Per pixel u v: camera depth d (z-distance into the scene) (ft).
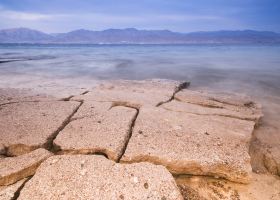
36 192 8.94
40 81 37.81
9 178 9.86
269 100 26.96
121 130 13.96
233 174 10.99
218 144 12.73
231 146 12.60
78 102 19.80
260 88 34.01
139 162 11.02
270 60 79.61
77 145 12.19
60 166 10.21
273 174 12.17
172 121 15.69
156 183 9.34
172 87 27.43
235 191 10.57
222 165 11.05
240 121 16.46
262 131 17.15
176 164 11.16
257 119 17.60
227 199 10.05
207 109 18.81
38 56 97.14
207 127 14.99
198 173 11.25
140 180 9.46
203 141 12.98
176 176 11.28
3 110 17.53
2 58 81.92
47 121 15.33
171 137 13.28
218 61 75.61
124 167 10.18
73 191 8.95
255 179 11.56
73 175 9.69
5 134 13.43
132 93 23.49
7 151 12.41
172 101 21.01
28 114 16.65
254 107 21.25
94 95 22.34
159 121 15.58
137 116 16.43
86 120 15.58
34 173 10.52
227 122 16.10
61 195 8.80
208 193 10.36
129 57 94.79
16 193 9.23
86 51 153.99
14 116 16.24
